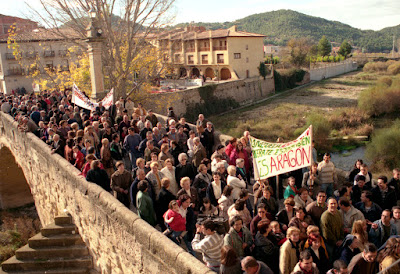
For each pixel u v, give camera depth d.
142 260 8.43
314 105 59.88
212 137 14.39
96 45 21.56
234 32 71.31
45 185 15.56
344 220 8.42
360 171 10.16
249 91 67.19
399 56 116.31
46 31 26.66
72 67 31.59
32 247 11.73
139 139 13.52
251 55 71.69
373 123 46.22
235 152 12.30
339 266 6.31
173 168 10.62
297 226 7.40
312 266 6.64
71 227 12.18
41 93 28.50
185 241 8.86
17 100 24.94
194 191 9.51
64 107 18.14
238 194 9.41
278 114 55.41
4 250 20.14
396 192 9.99
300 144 9.37
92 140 13.30
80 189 11.28
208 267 7.13
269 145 9.14
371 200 8.88
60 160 13.18
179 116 50.38
